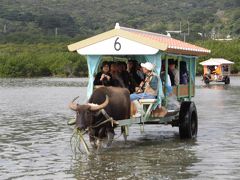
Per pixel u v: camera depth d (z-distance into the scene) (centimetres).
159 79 1852
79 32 19388
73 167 1528
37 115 2945
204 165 1545
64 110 3241
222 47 11138
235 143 1927
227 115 2872
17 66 10988
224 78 6912
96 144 1759
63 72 11194
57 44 13850
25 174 1449
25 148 1853
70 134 2188
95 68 1911
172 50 1872
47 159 1648
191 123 2028
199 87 6031
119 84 1892
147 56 1861
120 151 1769
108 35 1869
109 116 1709
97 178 1393
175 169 1494
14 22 18750
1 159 1658
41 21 18925
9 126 2464
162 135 2134
